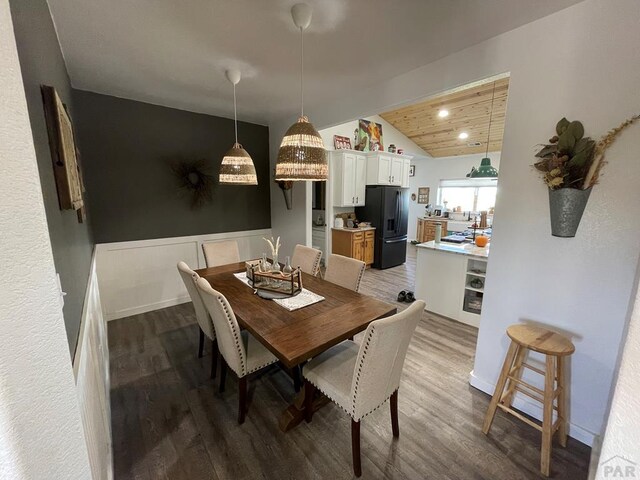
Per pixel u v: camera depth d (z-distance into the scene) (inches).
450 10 62.4
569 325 65.4
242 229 166.7
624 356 18.7
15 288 22.0
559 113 62.7
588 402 64.2
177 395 80.0
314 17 65.5
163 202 136.4
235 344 64.8
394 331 49.5
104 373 77.4
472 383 84.4
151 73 96.6
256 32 71.7
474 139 250.5
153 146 130.9
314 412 73.4
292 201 162.2
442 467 59.2
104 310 123.2
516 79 68.8
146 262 134.3
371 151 222.5
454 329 120.1
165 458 60.9
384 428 68.8
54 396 24.6
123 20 66.2
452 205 317.1
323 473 57.9
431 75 88.3
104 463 50.3
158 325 122.0
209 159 148.6
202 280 69.9
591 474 48.4
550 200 63.3
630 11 52.7
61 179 45.4
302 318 65.9
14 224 21.4
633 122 54.0
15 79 20.8
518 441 65.6
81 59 85.6
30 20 40.1
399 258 233.9
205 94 117.0
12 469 23.3
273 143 166.1
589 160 58.3
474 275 121.6
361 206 229.1
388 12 63.3
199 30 70.8
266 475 57.5
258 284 85.8
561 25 60.9
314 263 107.0
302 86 100.8
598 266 60.4
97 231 121.3
